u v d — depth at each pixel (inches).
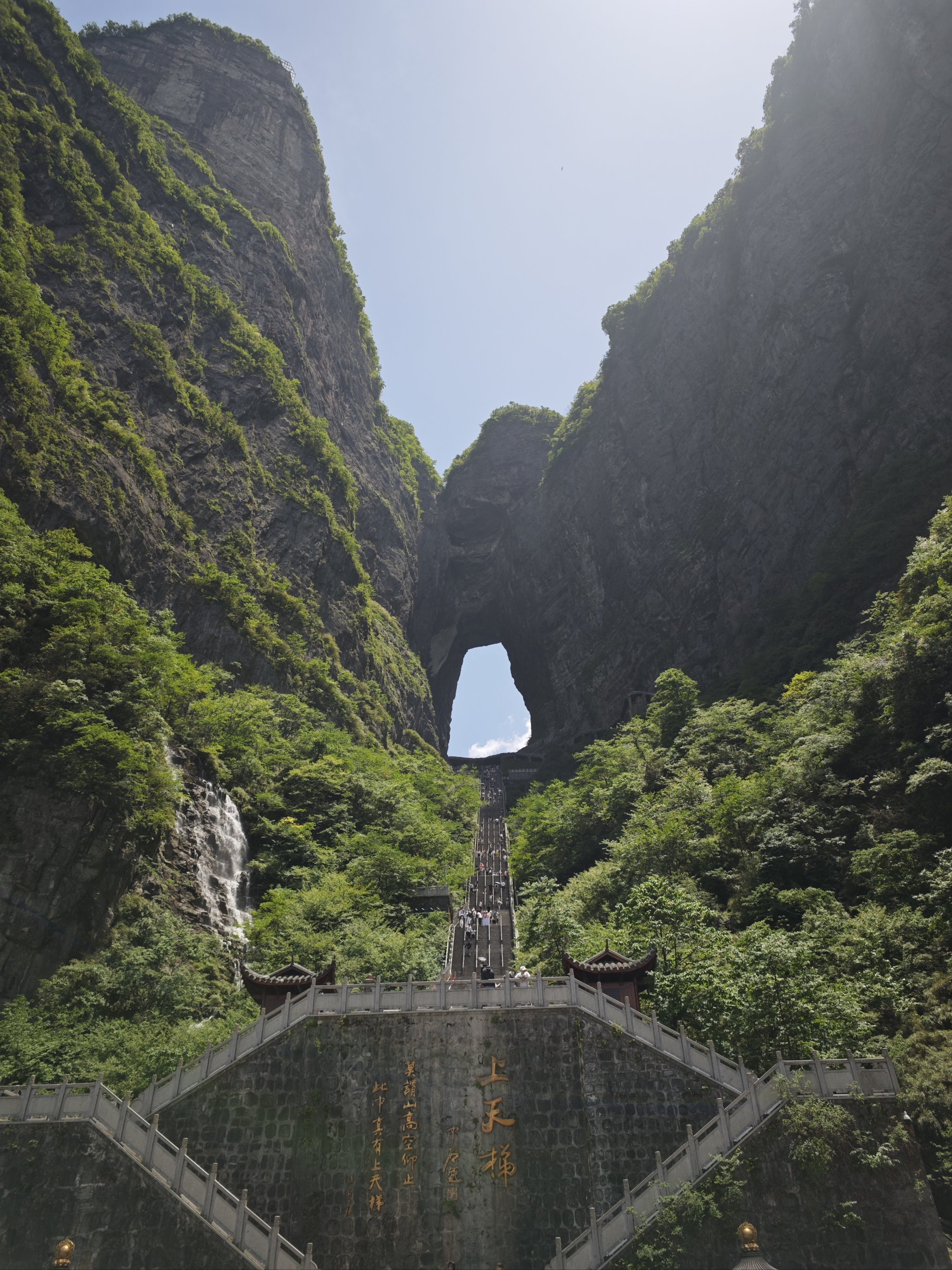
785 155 4168.3
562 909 1444.4
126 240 3516.2
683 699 2844.5
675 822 1739.7
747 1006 967.0
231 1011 1273.4
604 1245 774.5
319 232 5334.6
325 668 3341.5
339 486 4222.4
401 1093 898.7
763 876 1487.5
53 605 1717.5
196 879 1736.0
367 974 1401.3
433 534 6294.3
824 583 2866.6
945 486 2787.9
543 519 5669.3
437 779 3368.6
